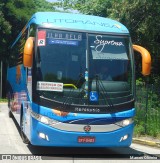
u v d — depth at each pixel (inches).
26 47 372.8
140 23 758.5
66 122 371.6
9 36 1253.1
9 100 737.6
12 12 1245.7
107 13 874.8
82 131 374.0
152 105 589.0
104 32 401.1
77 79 382.6
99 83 385.1
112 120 381.4
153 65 826.8
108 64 393.7
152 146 499.5
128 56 402.6
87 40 394.6
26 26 486.3
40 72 380.8
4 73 1294.3
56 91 376.2
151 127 568.1
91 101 378.6
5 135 521.7
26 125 434.3
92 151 437.7
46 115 371.6
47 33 389.4
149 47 789.2
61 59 386.0
